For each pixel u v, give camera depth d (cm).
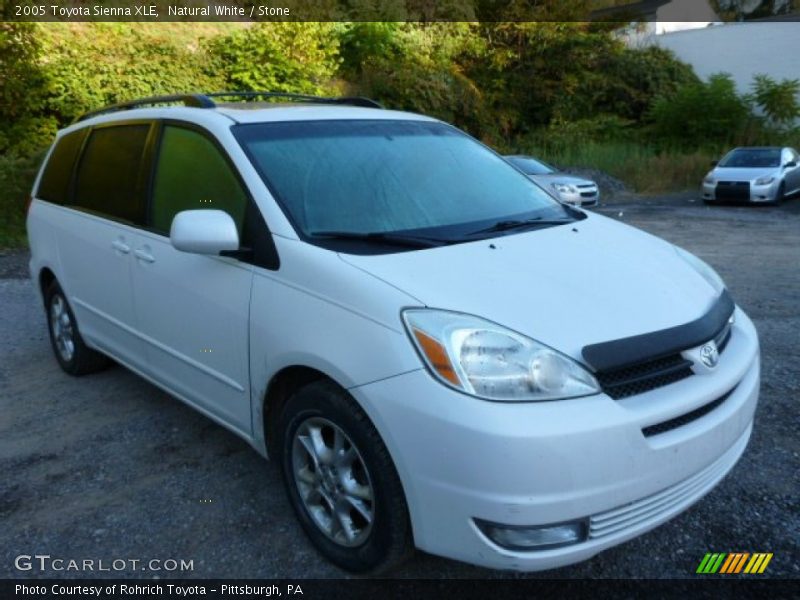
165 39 1312
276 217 281
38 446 373
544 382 217
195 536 292
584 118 2350
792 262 823
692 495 242
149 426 394
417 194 320
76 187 432
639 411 222
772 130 2278
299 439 271
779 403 398
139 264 350
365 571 256
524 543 215
